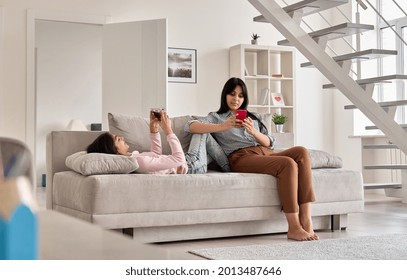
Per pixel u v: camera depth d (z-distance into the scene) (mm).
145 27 6605
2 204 444
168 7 7125
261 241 3539
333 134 8008
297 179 3631
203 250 3080
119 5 6898
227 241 3547
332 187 3939
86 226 856
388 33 7391
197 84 7242
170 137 3715
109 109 6723
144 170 3541
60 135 3877
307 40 5324
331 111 8023
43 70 9523
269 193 3654
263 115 4477
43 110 9516
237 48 7199
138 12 6980
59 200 3668
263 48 7285
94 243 708
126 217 3256
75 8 6691
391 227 4215
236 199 3553
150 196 3314
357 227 4219
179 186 3389
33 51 6480
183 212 3406
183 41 7184
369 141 7242
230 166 4016
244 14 7512
